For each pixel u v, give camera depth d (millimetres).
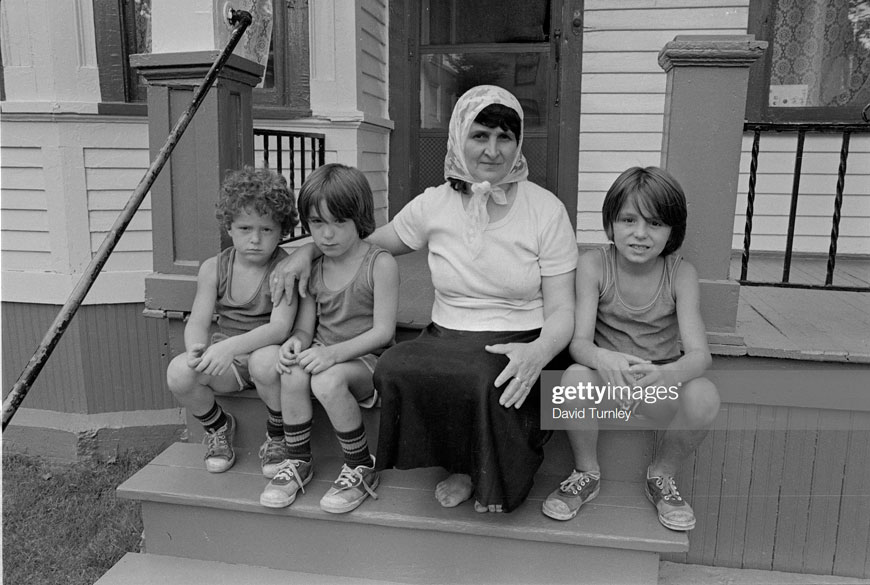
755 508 2266
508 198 1949
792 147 4016
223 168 2281
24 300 3428
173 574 2004
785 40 4004
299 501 1949
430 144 4598
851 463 2162
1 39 3262
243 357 2080
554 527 1831
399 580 1963
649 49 4168
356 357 1963
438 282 1989
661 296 1904
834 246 2527
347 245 1962
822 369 2070
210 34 2242
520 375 1724
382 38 4422
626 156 4324
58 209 3332
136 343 3520
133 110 3355
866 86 3967
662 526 1842
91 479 3188
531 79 4402
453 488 1939
